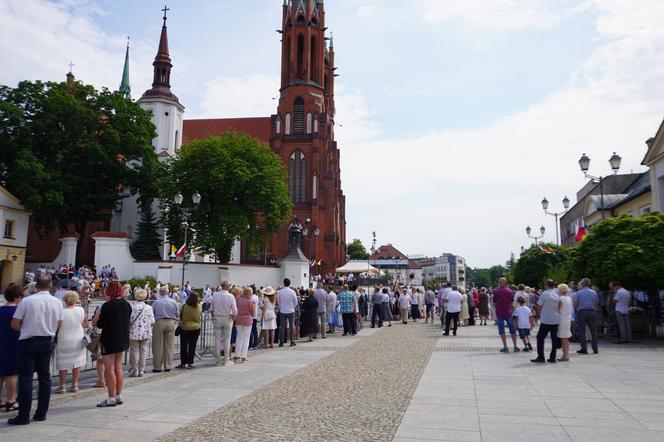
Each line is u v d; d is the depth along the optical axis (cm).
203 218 5025
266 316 1875
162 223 5341
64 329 1079
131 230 6288
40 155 4641
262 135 8512
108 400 944
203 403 968
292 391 1077
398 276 7569
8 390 940
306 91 7756
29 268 4772
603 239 2120
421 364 1440
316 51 8006
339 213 8600
